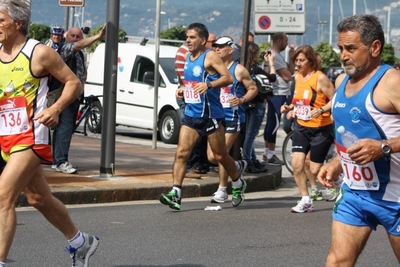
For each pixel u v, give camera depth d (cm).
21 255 773
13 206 611
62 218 661
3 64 620
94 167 1351
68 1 1616
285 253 823
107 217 996
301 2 1611
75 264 679
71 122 1259
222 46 1153
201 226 961
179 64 1390
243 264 770
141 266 749
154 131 1775
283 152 1585
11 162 613
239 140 1321
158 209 1077
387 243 890
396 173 532
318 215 1077
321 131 1090
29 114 619
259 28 1623
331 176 571
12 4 612
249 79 1155
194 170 1306
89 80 2178
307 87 1090
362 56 526
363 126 530
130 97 2081
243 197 1126
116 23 1217
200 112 1034
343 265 538
